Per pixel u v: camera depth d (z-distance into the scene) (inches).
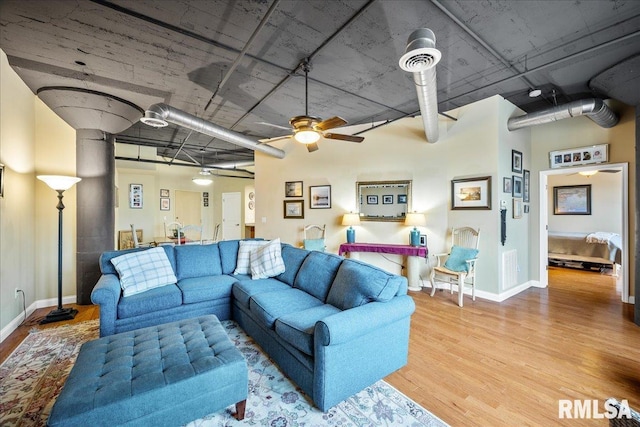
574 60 118.3
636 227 120.0
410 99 161.6
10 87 115.9
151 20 92.6
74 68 120.3
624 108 150.5
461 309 139.5
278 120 197.9
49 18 90.5
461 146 166.1
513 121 156.3
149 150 291.6
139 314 103.0
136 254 119.3
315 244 196.7
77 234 148.0
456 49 111.1
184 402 57.2
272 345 89.4
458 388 77.5
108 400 50.4
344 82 141.1
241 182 406.0
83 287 147.3
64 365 89.0
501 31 100.3
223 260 142.2
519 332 113.0
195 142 271.7
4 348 100.8
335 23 97.1
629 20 94.1
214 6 88.0
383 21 96.2
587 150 163.0
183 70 126.2
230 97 157.3
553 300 153.5
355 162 204.1
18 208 124.0
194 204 390.3
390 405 70.6
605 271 218.4
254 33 91.4
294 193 227.3
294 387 77.5
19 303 123.7
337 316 70.1
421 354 95.7
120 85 137.3
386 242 193.3
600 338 107.4
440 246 175.0
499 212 152.3
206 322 84.3
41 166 144.8
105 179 152.9
